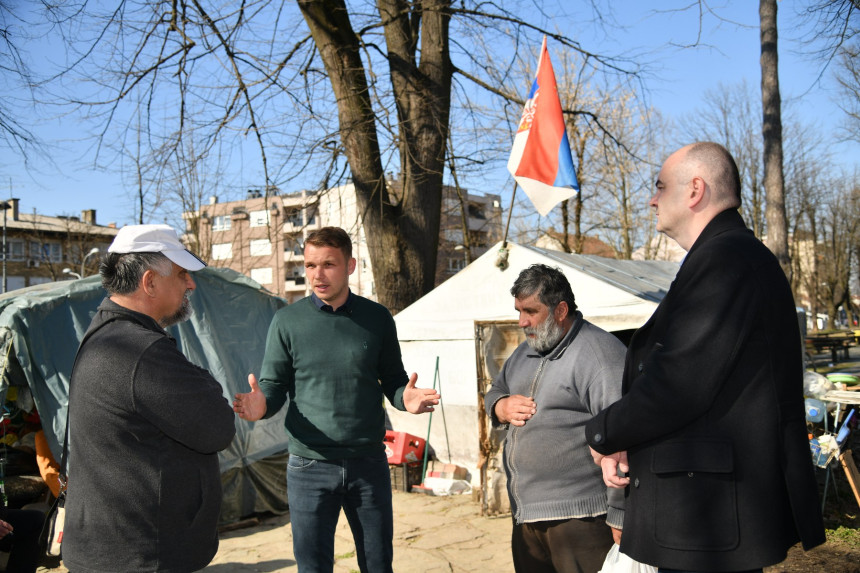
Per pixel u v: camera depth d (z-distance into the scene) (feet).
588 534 8.77
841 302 149.69
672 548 6.09
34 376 16.96
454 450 24.88
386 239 31.12
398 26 32.12
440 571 15.53
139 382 6.66
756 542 5.89
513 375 9.75
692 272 6.38
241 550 17.61
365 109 31.12
